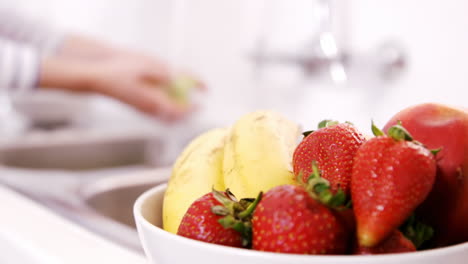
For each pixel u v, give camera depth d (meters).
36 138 1.96
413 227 0.51
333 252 0.48
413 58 1.56
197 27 2.65
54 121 2.50
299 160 0.54
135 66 2.19
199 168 0.60
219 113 2.44
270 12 2.08
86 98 2.81
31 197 1.03
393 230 0.49
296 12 1.93
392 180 0.49
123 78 2.17
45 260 0.68
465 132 0.55
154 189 0.61
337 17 1.76
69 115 2.56
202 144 0.63
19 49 2.12
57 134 2.05
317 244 0.48
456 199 0.54
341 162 0.53
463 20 1.40
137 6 3.08
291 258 0.47
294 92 2.00
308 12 1.87
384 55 1.62
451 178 0.54
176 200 0.59
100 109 3.10
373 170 0.49
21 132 2.28
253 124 0.60
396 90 1.61
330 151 0.53
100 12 3.20
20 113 2.45
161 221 0.61
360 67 1.67
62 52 2.47
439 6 1.47
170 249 0.51
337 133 0.53
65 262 0.67
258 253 0.48
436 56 1.49
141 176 1.26
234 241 0.51
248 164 0.57
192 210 0.52
